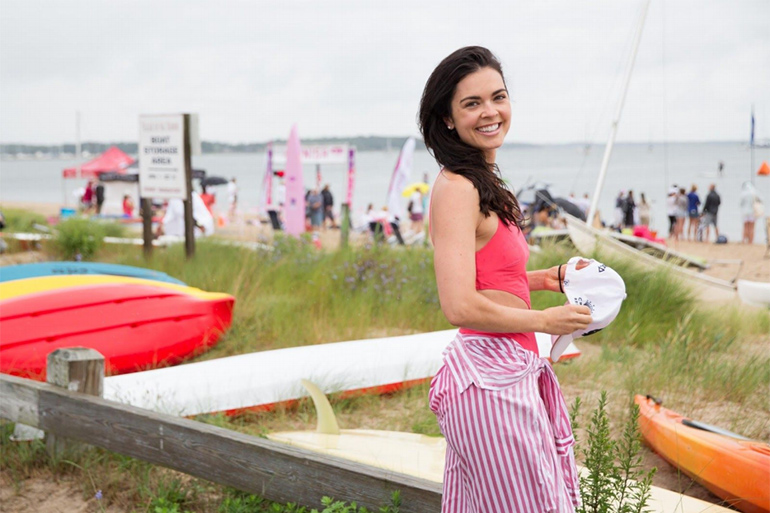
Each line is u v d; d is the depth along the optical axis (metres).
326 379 5.43
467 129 2.13
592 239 11.55
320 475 3.17
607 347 6.71
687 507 3.30
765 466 3.57
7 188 84.00
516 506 2.06
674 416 4.41
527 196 18.42
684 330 7.31
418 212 24.61
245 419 5.14
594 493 2.79
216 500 3.72
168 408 4.83
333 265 9.59
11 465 4.08
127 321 5.94
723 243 22.97
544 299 8.17
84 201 32.16
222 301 6.57
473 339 2.15
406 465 3.82
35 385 4.12
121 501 3.74
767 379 5.73
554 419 2.19
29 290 6.11
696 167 99.81
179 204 18.02
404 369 5.70
